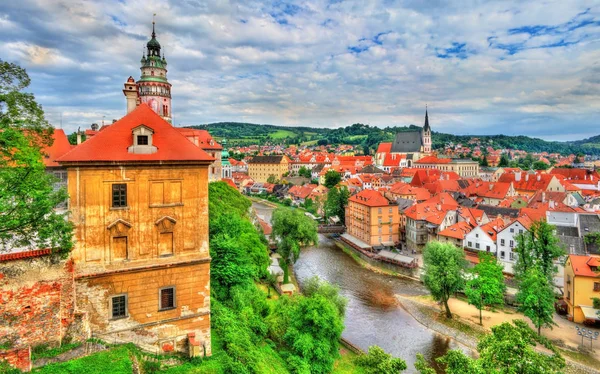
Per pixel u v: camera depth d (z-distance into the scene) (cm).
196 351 3055
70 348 2603
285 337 4312
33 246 2688
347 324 6134
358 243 10931
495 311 6512
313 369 4069
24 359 2353
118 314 2920
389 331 5925
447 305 6344
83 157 2780
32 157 2416
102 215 2862
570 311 6047
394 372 3616
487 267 6212
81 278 2778
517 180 15312
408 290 7638
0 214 2370
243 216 7800
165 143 3106
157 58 10119
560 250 6325
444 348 5431
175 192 3091
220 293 4394
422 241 10338
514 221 7788
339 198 13688
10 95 2475
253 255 5853
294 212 8131
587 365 4744
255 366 3234
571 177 16325
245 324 3934
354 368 4534
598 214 7712
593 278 5775
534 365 2736
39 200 2434
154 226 3022
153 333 3016
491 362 2903
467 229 9156
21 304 2456
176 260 3089
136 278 2950
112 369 2466
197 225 3172
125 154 2914
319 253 10462
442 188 15188
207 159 3139
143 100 9994
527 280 5606
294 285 7469
